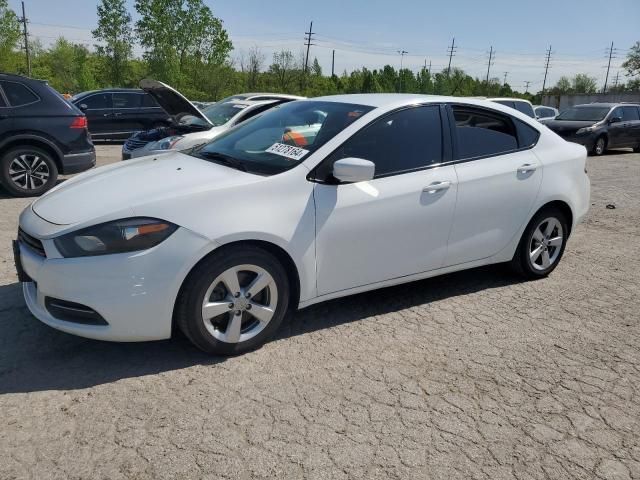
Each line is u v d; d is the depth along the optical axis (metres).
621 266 5.45
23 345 3.42
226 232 3.10
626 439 2.72
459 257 4.21
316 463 2.46
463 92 69.69
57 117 7.69
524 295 4.55
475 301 4.39
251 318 3.40
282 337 3.65
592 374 3.32
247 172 3.46
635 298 4.58
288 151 3.64
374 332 3.77
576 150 4.93
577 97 45.44
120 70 46.22
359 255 3.66
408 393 3.04
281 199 3.33
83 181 3.62
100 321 3.00
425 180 3.88
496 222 4.33
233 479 2.34
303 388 3.05
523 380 3.23
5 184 7.52
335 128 3.71
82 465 2.39
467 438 2.68
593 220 7.49
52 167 7.78
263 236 3.21
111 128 15.26
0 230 5.90
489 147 4.34
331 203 3.48
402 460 2.51
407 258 3.90
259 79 56.31
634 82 71.81
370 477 2.39
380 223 3.68
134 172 3.64
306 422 2.75
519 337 3.78
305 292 3.51
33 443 2.52
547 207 4.70
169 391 2.97
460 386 3.13
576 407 2.97
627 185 10.59
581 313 4.23
